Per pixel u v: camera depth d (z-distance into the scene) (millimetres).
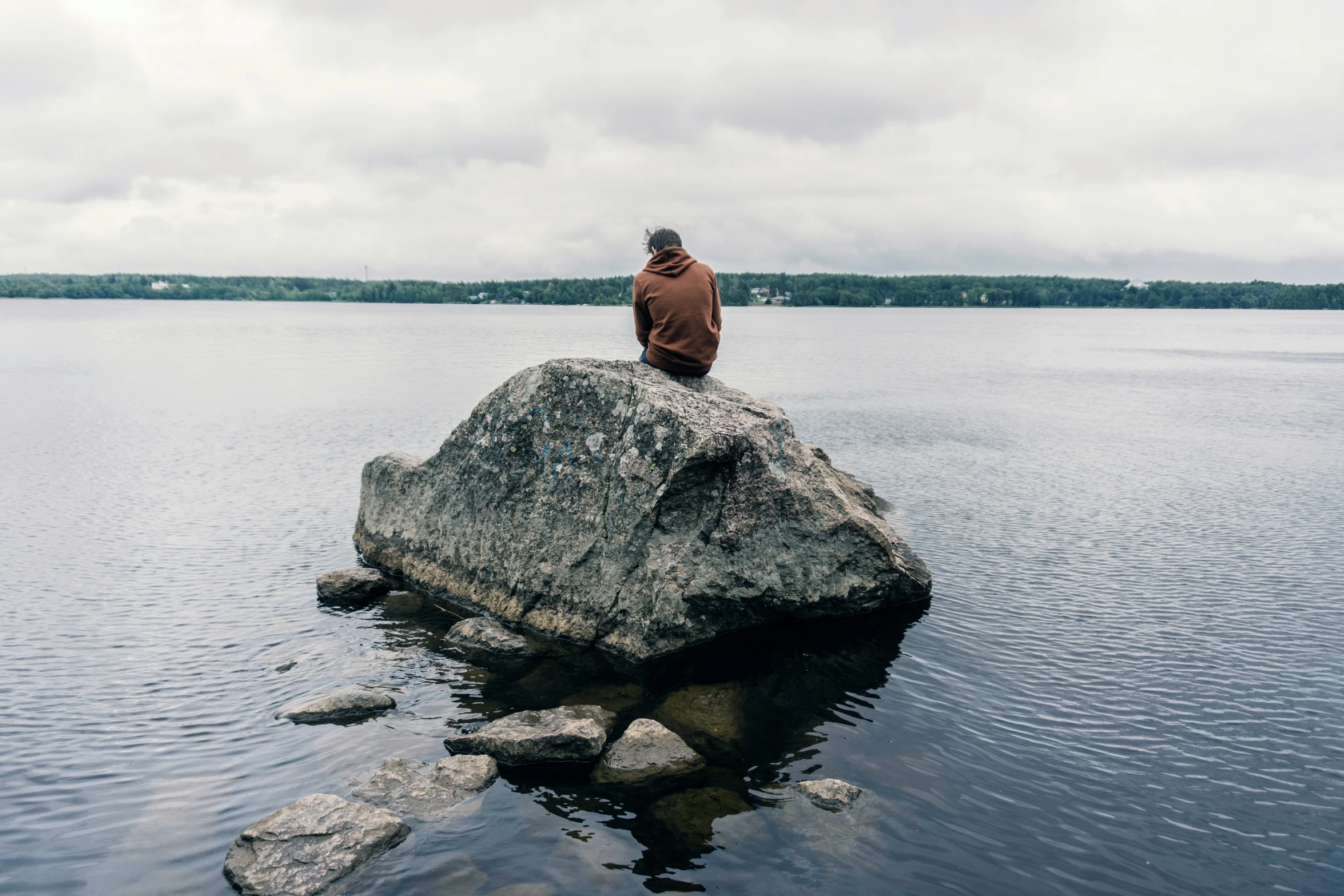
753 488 9102
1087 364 57656
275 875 4883
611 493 9148
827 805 5703
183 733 6836
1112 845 5285
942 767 6258
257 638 9062
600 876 5023
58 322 111875
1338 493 16453
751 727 6949
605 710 7262
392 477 11883
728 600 9047
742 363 55812
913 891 4867
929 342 89625
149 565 11742
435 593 10672
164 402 31547
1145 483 17422
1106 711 7203
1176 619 9469
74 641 8906
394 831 5309
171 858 5172
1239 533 13336
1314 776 6129
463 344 73000
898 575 9789
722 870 5086
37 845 5277
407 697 7559
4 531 13477
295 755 6477
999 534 13273
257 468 19047
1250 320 187000
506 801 5828
